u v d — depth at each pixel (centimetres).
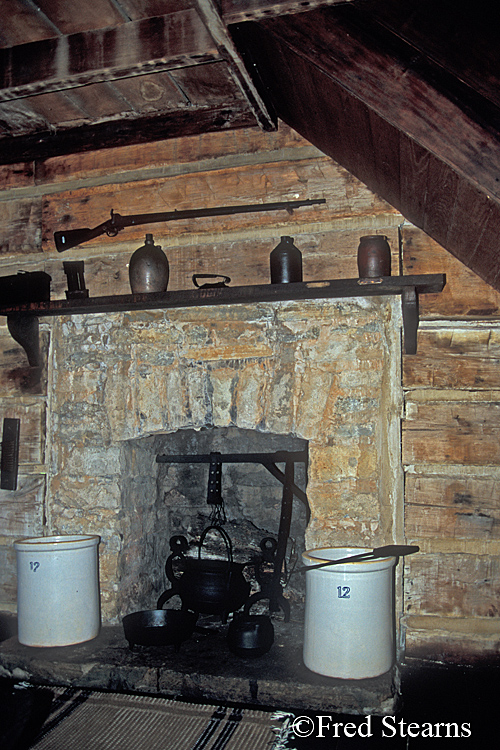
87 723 195
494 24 135
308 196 251
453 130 152
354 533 233
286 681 203
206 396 253
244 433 313
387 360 236
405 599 228
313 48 163
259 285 229
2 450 276
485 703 199
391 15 150
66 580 237
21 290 267
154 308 256
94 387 266
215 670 213
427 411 232
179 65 200
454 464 229
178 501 313
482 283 233
